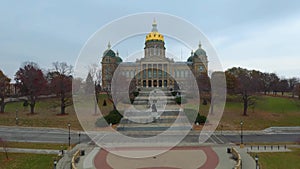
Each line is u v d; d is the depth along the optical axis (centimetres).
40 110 8819
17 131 6309
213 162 3981
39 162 4122
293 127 6656
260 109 9056
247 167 3844
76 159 4050
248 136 5894
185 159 4116
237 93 9588
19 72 10094
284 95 12912
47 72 12756
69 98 8556
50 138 5662
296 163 4044
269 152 4634
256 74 12675
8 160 4234
